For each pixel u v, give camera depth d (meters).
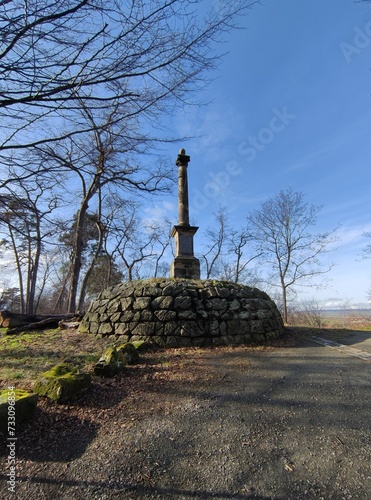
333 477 1.95
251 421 2.76
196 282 7.52
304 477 1.96
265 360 5.06
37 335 7.15
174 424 2.75
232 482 1.94
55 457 2.25
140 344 5.80
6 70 2.37
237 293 7.45
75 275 12.41
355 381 3.76
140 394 3.50
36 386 3.32
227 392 3.52
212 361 5.03
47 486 1.95
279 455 2.21
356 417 2.74
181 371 4.42
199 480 1.97
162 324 6.42
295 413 2.89
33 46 2.34
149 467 2.12
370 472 1.98
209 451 2.29
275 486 1.89
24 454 2.29
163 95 2.98
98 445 2.42
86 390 3.46
